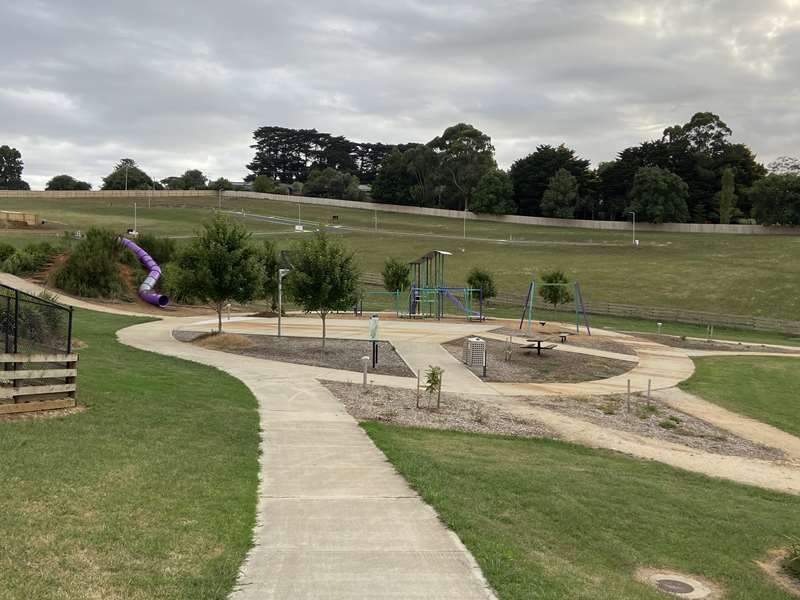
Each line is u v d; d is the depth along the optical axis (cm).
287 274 2547
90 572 515
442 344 2802
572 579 594
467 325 3756
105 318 3136
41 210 10750
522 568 593
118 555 552
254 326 3253
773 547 824
